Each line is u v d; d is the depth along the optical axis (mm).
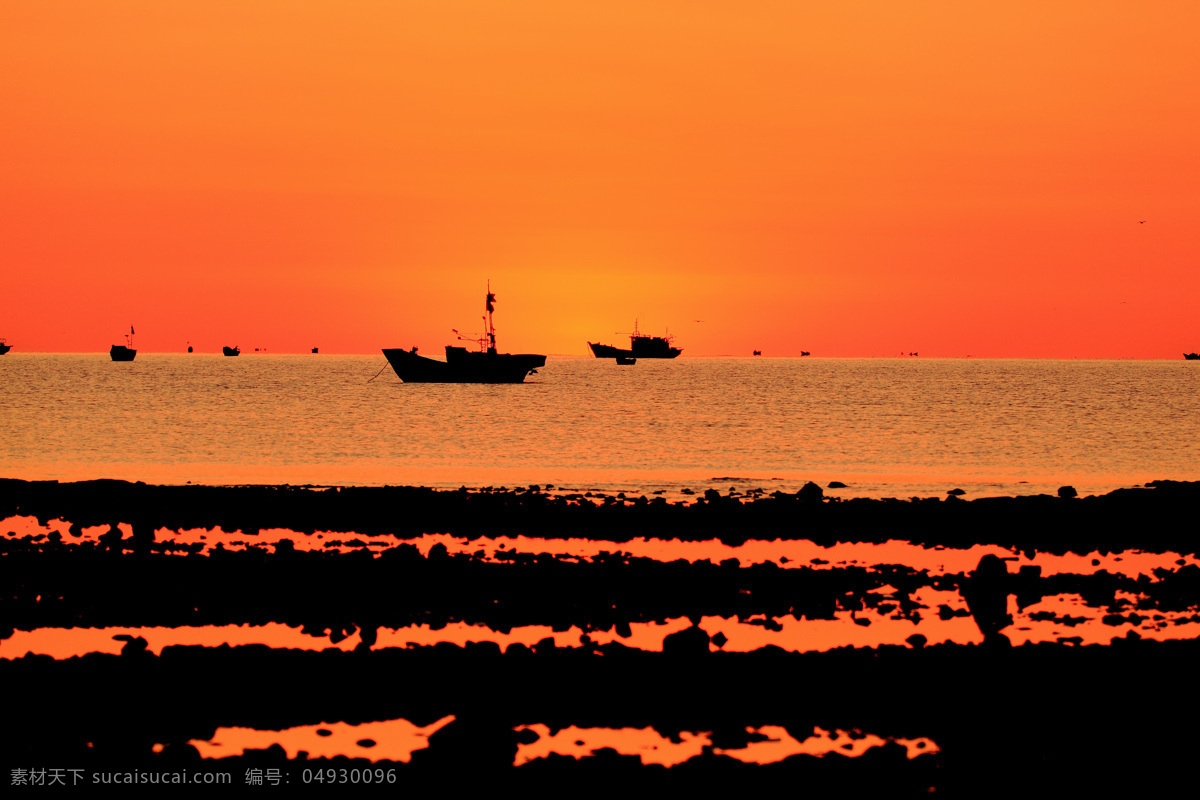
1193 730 58000
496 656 70625
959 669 68000
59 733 56938
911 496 171125
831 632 80125
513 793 49156
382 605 87438
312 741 56531
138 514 127562
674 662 69625
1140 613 85375
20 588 92938
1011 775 51812
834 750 55469
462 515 140750
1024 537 126625
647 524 134750
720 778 50688
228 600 89000
